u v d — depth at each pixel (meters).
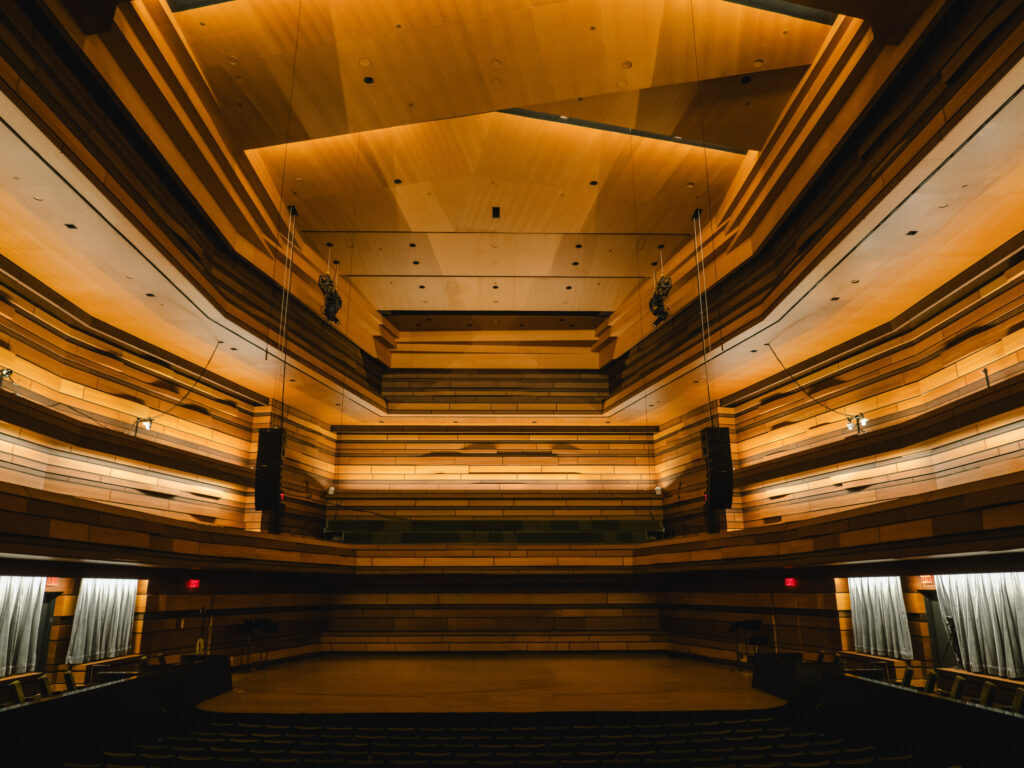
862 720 7.04
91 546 8.25
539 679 11.17
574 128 9.96
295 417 16.00
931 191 7.47
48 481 9.88
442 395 17.31
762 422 14.21
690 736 6.86
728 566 12.18
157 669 8.72
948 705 5.91
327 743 6.27
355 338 15.76
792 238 10.34
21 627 8.76
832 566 11.11
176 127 8.66
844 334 11.49
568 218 12.16
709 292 12.74
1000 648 8.53
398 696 9.28
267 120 9.32
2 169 7.06
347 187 11.23
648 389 14.70
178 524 10.00
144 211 8.45
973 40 6.29
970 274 9.14
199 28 7.93
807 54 8.44
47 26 6.77
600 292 15.26
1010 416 8.49
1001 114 6.27
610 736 6.77
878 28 6.98
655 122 9.60
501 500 17.20
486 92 8.81
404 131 9.98
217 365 13.08
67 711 5.99
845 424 12.01
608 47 8.20
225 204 10.41
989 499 7.12
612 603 15.91
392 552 15.43
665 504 17.09
